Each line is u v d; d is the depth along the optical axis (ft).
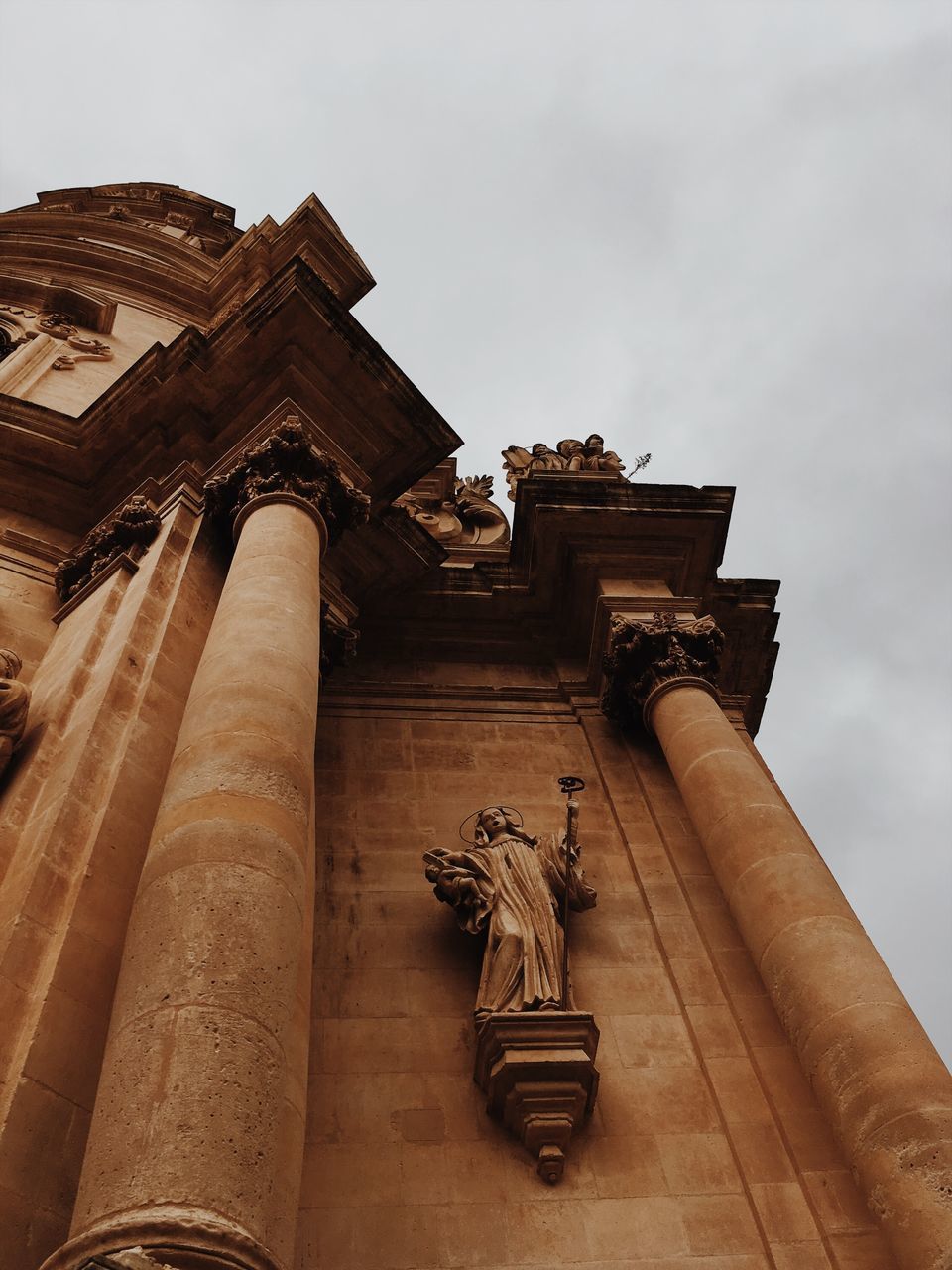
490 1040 25.27
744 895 29.60
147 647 27.48
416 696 40.29
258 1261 12.82
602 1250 22.65
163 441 37.37
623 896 32.32
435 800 35.19
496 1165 24.11
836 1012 25.26
